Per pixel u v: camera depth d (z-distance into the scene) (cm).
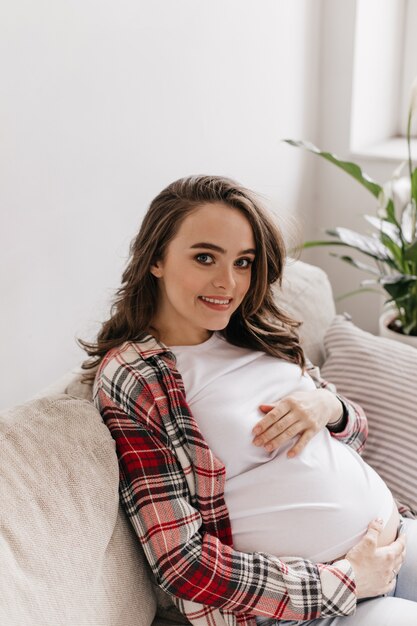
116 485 120
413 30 279
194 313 131
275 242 136
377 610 127
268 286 141
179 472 124
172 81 197
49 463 115
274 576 122
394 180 217
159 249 131
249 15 221
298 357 148
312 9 251
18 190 159
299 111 257
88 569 112
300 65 252
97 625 112
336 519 130
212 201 129
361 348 169
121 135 184
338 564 126
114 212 187
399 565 133
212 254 128
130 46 181
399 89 288
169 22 192
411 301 206
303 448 134
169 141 200
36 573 105
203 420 130
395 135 293
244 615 124
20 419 120
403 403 160
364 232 274
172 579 118
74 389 138
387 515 137
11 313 164
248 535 128
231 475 130
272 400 139
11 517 107
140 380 126
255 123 235
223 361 138
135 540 126
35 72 158
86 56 169
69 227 174
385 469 157
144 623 124
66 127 168
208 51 208
